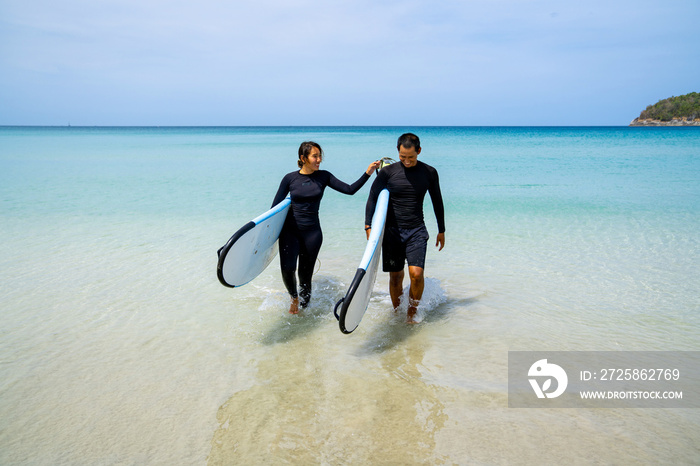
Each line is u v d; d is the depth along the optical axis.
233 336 3.69
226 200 9.96
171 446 2.40
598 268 5.25
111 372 3.12
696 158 21.48
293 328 3.86
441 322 3.93
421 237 3.94
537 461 2.25
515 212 8.57
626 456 2.28
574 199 9.93
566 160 20.98
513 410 2.69
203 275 5.12
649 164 18.50
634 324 3.80
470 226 7.45
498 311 4.12
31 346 3.48
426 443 2.40
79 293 4.56
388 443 2.41
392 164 4.02
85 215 8.30
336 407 2.73
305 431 2.51
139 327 3.83
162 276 5.08
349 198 10.59
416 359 3.32
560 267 5.31
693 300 4.28
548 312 4.07
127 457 2.31
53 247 6.18
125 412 2.69
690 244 6.16
